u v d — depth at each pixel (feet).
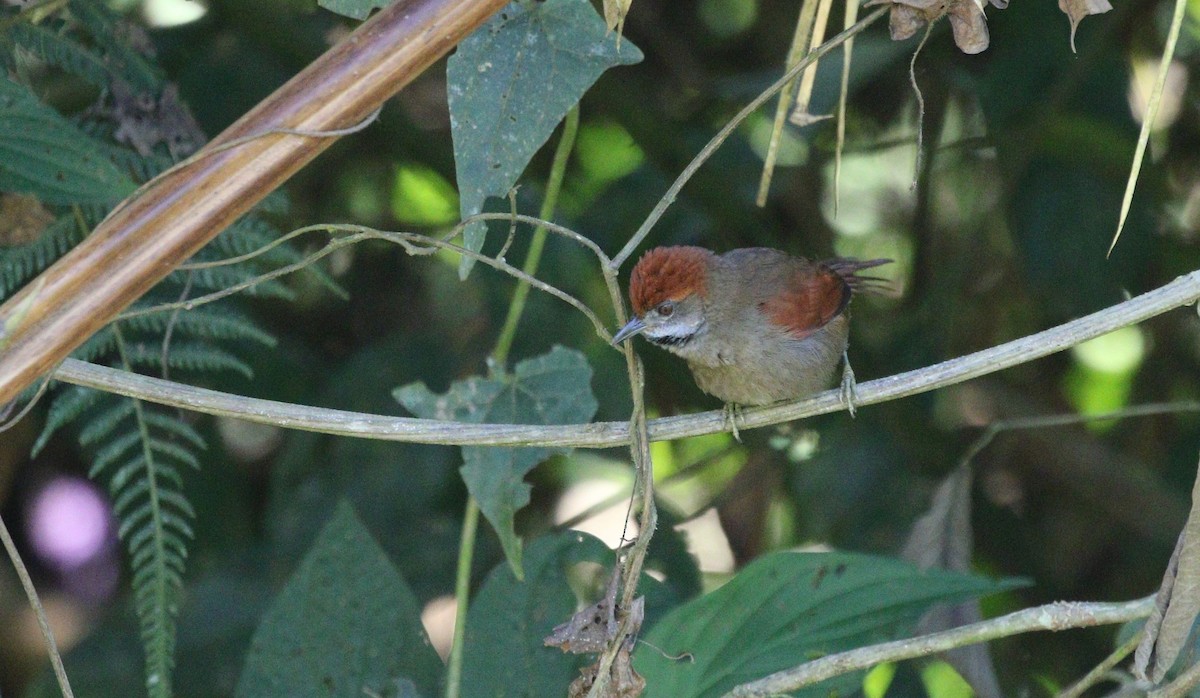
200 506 35.99
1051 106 37.60
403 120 37.40
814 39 22.99
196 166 17.06
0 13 25.85
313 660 25.53
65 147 20.68
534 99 20.33
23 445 36.50
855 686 24.66
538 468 42.01
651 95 41.39
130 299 16.93
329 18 37.19
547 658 25.96
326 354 40.11
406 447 36.55
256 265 26.71
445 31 17.37
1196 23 41.06
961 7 19.81
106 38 26.37
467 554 26.35
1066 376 42.55
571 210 39.78
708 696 24.63
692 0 43.14
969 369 21.40
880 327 43.39
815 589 25.46
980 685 29.32
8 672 37.27
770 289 30.09
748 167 40.32
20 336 16.49
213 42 35.94
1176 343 41.09
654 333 30.12
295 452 36.99
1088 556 40.32
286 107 17.17
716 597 25.30
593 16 20.59
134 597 32.91
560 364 25.22
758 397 30.71
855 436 39.58
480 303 39.06
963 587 25.49
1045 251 38.99
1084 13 19.63
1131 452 41.57
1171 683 21.39
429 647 26.02
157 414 25.02
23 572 20.08
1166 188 39.83
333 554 26.13
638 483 20.71
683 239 39.88
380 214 41.32
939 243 43.83
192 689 32.14
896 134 43.29
